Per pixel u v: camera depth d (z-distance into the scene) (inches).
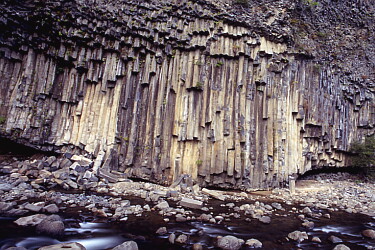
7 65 277.0
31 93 283.1
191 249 126.3
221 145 303.9
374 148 402.6
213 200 245.9
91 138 294.4
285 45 357.4
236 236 150.4
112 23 299.3
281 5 355.9
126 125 300.0
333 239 152.2
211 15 324.5
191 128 300.7
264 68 337.4
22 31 274.4
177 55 317.7
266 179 319.6
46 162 270.5
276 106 338.0
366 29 455.2
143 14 309.7
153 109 306.5
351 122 423.8
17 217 143.4
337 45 420.5
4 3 256.4
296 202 264.2
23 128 273.9
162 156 296.0
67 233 132.1
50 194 199.5
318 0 400.2
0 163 260.2
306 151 358.6
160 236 139.6
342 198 299.3
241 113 318.7
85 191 228.5
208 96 311.7
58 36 286.7
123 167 291.0
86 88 305.6
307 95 368.5
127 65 311.4
